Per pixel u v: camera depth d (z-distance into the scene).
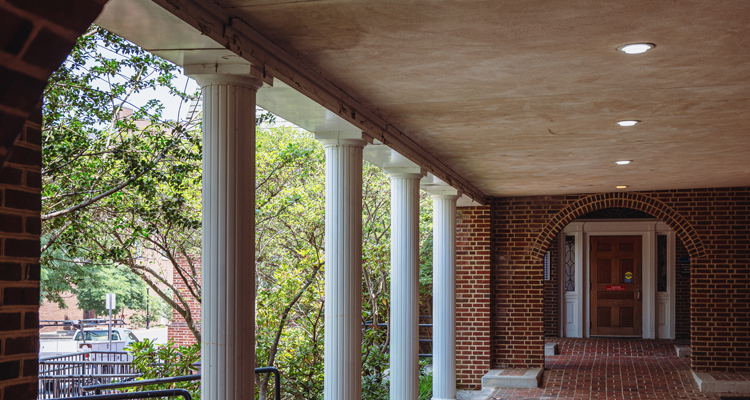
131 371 10.98
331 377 5.63
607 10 3.48
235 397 3.52
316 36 3.84
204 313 3.58
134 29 3.12
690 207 11.98
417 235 7.76
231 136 3.61
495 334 12.70
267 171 10.87
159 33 3.18
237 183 3.60
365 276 11.50
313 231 10.66
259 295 9.12
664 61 4.44
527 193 12.45
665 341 16.23
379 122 6.12
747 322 11.62
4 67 0.85
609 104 5.68
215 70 3.61
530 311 12.62
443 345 9.83
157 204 8.38
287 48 4.05
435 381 9.83
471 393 11.71
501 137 7.13
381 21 3.61
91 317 28.97
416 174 7.76
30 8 0.83
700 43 4.05
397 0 3.30
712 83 5.02
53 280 17.34
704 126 6.62
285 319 9.28
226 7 3.34
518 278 12.73
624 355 14.18
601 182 10.98
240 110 3.65
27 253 2.05
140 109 8.03
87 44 7.34
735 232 11.76
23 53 0.86
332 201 5.72
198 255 11.37
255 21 3.56
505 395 10.84
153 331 30.25
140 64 7.87
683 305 16.64
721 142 7.48
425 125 6.48
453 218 10.12
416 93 5.24
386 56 4.26
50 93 7.16
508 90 5.18
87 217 7.90
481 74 4.71
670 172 9.88
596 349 15.03
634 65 4.53
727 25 3.72
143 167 7.66
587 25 3.72
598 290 17.09
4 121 0.88
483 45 4.07
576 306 17.16
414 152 7.45
